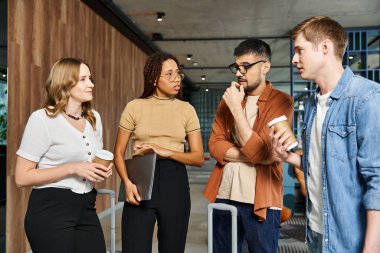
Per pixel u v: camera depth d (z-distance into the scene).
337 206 1.17
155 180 1.77
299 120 7.07
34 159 1.52
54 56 4.25
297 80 8.07
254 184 1.68
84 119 1.73
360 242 1.13
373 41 8.35
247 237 1.72
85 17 5.18
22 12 3.60
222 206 1.53
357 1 5.97
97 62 5.63
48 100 1.61
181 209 1.78
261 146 1.59
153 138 1.81
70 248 1.57
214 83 14.55
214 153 1.78
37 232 1.53
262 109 1.72
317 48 1.22
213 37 8.16
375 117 1.08
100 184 5.50
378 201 1.03
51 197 1.55
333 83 1.24
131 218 1.76
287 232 4.52
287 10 6.40
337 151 1.18
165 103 1.84
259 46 1.69
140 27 7.38
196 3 6.05
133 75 7.69
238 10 6.40
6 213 3.30
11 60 3.41
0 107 3.24
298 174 5.37
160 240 1.80
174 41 8.48
